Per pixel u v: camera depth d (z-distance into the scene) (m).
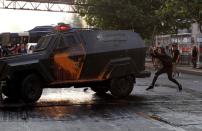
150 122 11.70
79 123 11.51
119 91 16.59
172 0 38.81
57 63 15.45
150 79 26.23
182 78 28.14
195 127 11.06
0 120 11.85
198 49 39.41
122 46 16.64
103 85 16.77
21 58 14.88
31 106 14.39
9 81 15.23
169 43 50.12
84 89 19.23
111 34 16.50
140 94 18.00
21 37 47.94
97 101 15.73
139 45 17.06
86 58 15.84
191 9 36.84
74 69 15.73
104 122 11.66
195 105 14.92
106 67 16.25
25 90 14.85
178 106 14.65
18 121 11.71
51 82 15.35
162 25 51.56
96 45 16.12
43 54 15.23
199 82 24.78
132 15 51.12
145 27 52.12
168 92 18.81
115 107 14.35
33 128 10.80
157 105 14.84
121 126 11.12
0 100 15.36
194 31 53.78
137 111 13.55
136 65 16.98
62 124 11.34
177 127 11.04
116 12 51.69
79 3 57.81
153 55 19.62
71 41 15.76
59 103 15.12
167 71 19.53
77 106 14.51
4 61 14.62
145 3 52.41
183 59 46.03
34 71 15.12
